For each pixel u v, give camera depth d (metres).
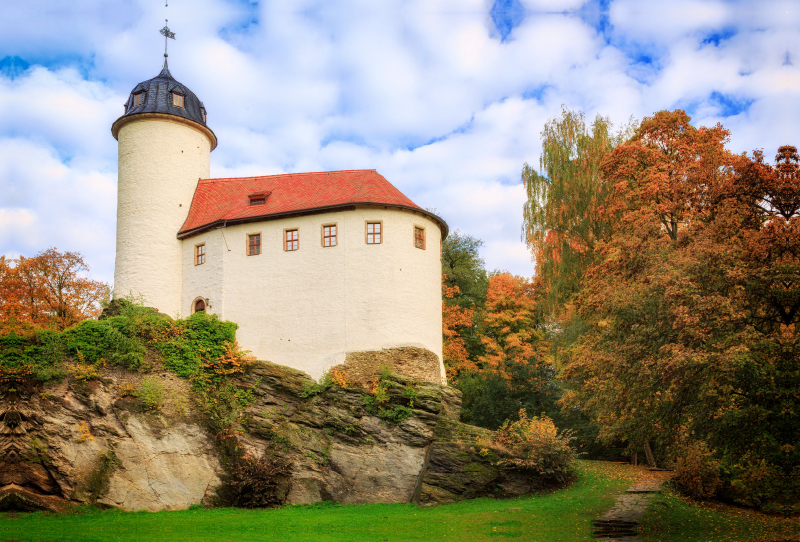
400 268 31.98
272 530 22.89
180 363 30.38
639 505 25.34
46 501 27.09
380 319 31.22
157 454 28.38
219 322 32.16
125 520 25.11
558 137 41.00
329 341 31.38
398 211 32.59
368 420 29.33
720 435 21.28
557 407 38.12
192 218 36.44
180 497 27.78
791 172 22.11
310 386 30.39
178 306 35.25
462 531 22.53
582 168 39.12
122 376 29.88
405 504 27.20
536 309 46.09
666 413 23.48
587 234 38.41
